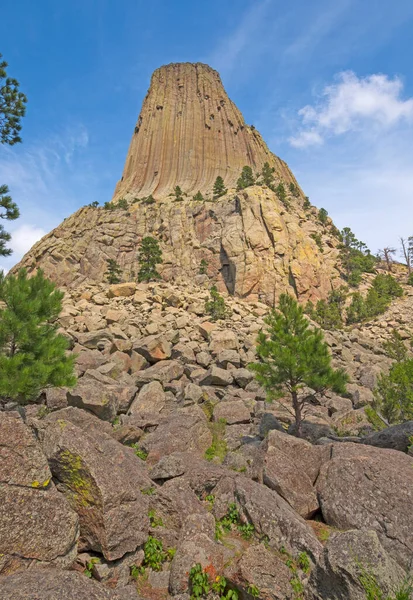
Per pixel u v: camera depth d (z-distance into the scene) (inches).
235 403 801.6
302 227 3964.1
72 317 1609.3
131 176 6806.1
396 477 378.3
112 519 292.5
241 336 1601.9
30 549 255.9
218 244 3745.1
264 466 439.5
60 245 4001.0
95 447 345.4
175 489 396.8
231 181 6368.1
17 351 542.3
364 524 354.9
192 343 1409.9
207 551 297.1
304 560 303.1
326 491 402.3
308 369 608.7
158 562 310.2
